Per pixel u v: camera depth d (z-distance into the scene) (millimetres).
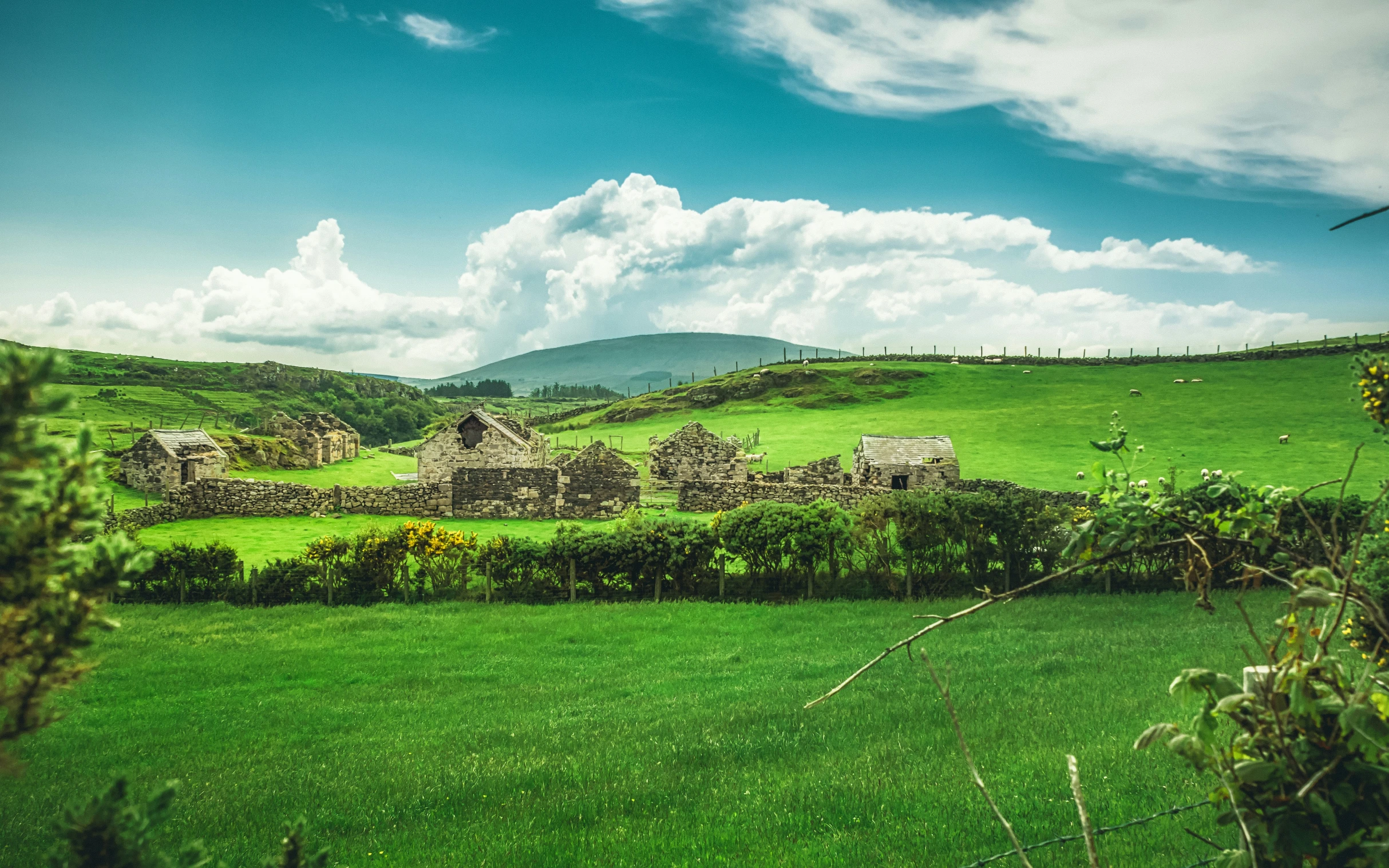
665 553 26484
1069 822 8516
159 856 2918
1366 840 3887
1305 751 3883
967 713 13320
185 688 17969
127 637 22312
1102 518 4473
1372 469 58500
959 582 25656
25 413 2307
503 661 19844
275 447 75000
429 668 19281
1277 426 78562
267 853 8938
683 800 10297
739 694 15938
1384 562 7785
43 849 9383
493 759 12438
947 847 8219
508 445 60000
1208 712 4145
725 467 62438
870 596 25875
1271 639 4219
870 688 15625
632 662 19484
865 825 9148
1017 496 26250
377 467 82188
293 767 12586
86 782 11969
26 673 2697
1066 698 13820
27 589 2508
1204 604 4305
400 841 9398
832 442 90875
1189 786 9195
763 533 26109
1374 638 7105
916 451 53375
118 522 39375
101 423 93500
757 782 10789
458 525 46719
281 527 44719
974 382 128125
